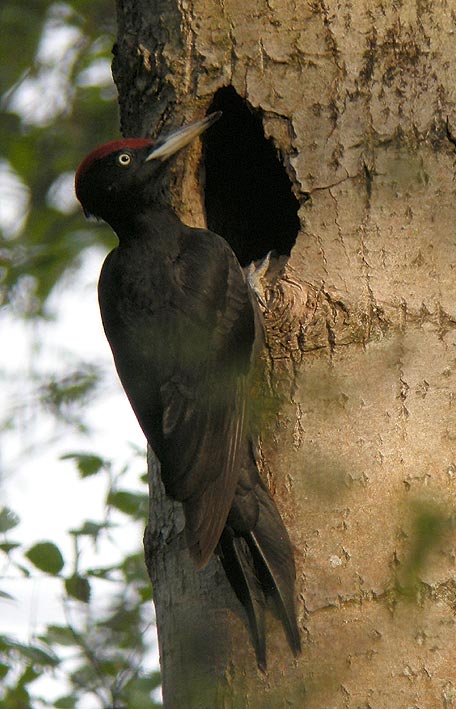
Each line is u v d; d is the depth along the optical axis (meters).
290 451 9.91
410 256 10.18
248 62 10.84
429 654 9.34
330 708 9.30
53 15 19.55
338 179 10.42
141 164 11.12
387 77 10.50
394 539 9.58
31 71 19.31
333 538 9.64
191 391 10.23
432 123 10.38
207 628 9.89
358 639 9.43
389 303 10.09
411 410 9.84
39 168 19.20
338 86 10.56
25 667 12.39
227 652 9.74
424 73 10.47
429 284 10.12
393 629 9.41
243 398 10.08
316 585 9.59
